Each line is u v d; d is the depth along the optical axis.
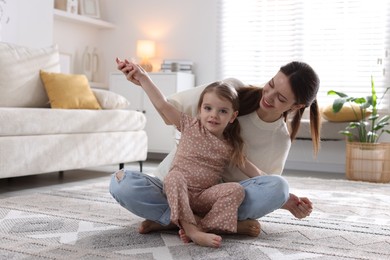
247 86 1.77
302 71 1.56
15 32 3.91
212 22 4.85
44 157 2.74
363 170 3.68
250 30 4.74
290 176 3.80
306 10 4.52
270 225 1.90
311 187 3.14
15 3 3.89
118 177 1.61
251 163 1.71
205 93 1.65
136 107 4.55
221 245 1.54
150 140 4.52
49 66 3.39
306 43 4.54
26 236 1.61
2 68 3.06
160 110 1.70
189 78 4.71
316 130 1.79
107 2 5.29
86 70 5.05
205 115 1.64
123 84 4.59
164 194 1.62
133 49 5.16
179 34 4.98
